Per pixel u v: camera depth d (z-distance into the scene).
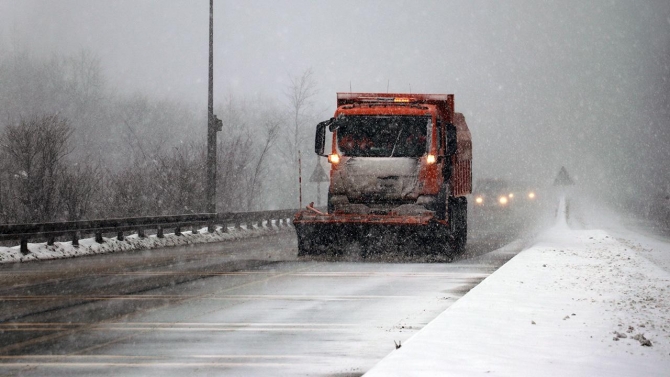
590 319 13.59
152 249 36.34
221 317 15.72
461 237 33.22
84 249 33.12
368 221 27.69
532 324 12.95
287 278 22.97
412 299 18.36
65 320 15.50
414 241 28.38
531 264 23.70
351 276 23.47
